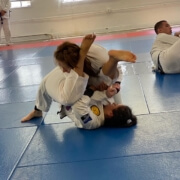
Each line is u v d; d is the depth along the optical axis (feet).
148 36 31.99
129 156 7.82
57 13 40.06
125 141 8.66
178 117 9.87
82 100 9.15
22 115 11.83
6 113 12.27
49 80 9.71
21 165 8.05
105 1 39.34
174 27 37.88
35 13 40.19
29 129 10.38
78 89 8.86
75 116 9.69
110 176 7.02
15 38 40.88
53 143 9.13
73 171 7.43
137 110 10.91
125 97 12.41
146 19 39.65
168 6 38.99
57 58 8.70
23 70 20.80
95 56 9.11
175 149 7.91
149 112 10.61
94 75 9.23
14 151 8.93
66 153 8.39
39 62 23.26
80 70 8.65
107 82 9.62
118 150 8.20
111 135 9.16
